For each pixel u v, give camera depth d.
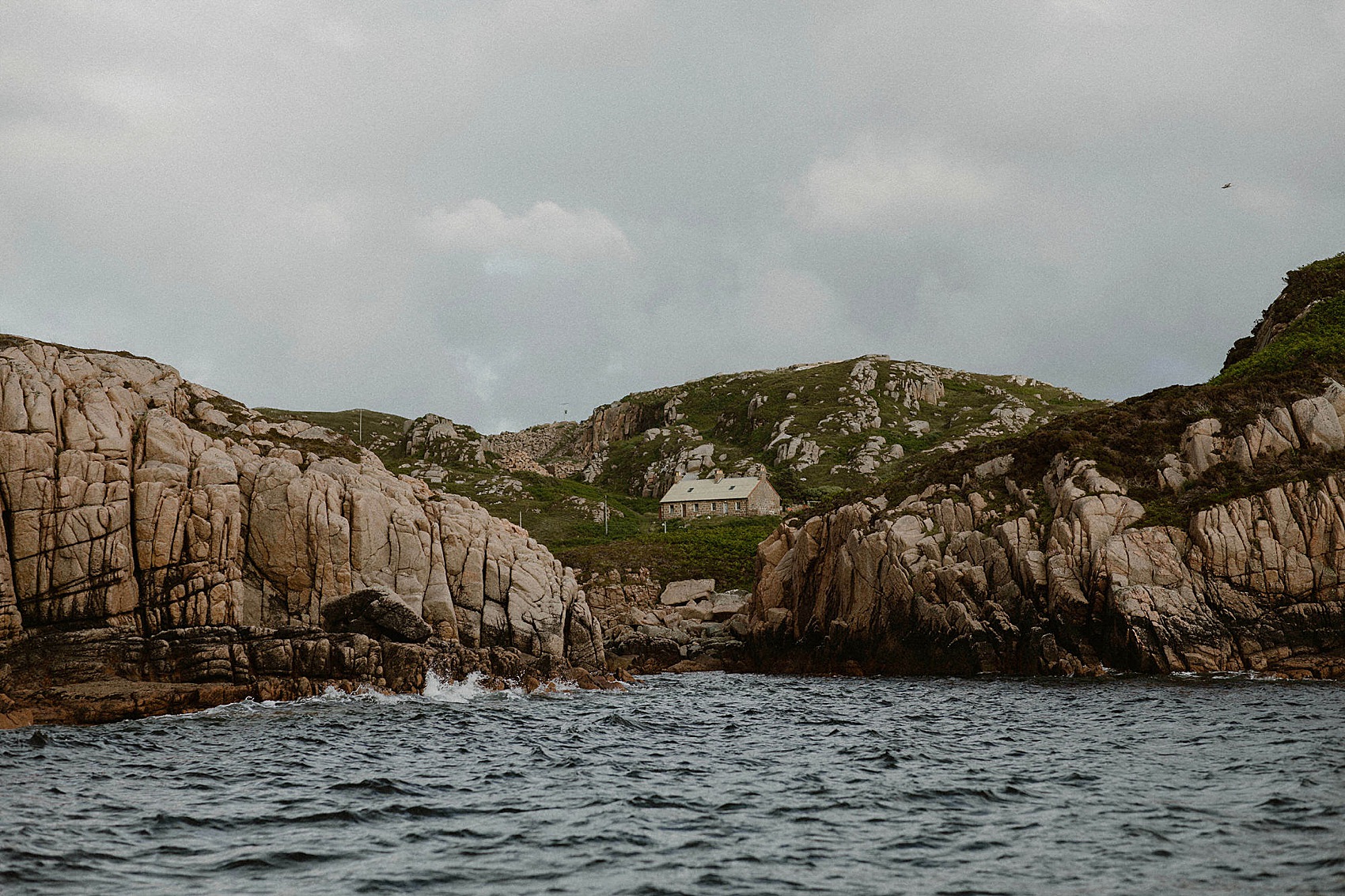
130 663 50.91
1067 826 25.97
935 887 21.22
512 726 46.31
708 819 27.25
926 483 93.00
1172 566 69.88
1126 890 20.72
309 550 58.81
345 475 64.25
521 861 23.22
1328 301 96.56
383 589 58.38
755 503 180.00
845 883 21.58
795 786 31.84
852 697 62.03
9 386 52.78
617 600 120.75
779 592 100.50
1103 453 80.69
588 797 30.19
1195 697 54.19
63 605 50.97
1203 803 27.92
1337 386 78.00
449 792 30.94
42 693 46.59
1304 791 28.75
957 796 29.97
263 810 28.20
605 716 50.62
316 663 53.75
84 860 23.02
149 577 53.53
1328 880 20.78
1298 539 68.50
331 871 22.50
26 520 50.75
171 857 23.44
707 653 100.75
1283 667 65.44
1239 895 20.16
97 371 58.88
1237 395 81.81
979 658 75.50
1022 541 77.62
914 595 81.56
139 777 32.69
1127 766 34.19
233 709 48.97
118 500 52.91
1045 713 49.84
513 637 66.69
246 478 59.06
